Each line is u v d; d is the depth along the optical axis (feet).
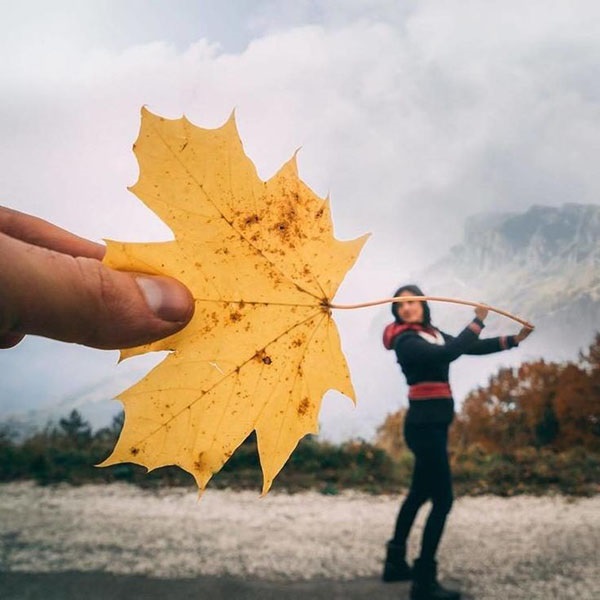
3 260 3.33
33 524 24.53
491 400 34.76
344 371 3.66
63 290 3.38
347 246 3.67
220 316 3.62
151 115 3.41
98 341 3.58
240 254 3.62
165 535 22.97
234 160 3.53
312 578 18.79
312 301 3.65
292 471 30.91
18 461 32.94
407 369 15.89
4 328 3.48
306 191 3.64
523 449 32.42
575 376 33.06
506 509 25.11
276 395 3.64
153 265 3.58
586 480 28.04
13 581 18.98
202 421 3.55
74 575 19.35
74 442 35.83
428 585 16.65
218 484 29.50
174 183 3.48
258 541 22.03
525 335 7.06
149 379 3.54
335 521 24.30
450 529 23.08
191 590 18.03
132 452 3.45
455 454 32.27
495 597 17.17
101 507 26.63
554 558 19.76
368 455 31.50
